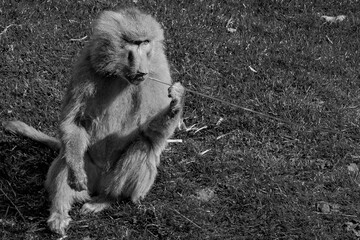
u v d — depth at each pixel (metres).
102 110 7.32
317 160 8.63
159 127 7.24
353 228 7.46
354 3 12.58
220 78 10.13
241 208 7.72
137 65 6.97
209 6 11.98
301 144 8.89
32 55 10.20
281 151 8.79
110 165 7.60
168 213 7.55
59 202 7.36
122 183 7.56
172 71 10.16
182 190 7.97
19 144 8.63
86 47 7.32
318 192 8.00
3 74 9.85
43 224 7.47
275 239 7.27
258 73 10.28
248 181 8.13
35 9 11.23
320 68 10.57
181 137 8.99
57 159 7.39
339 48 11.14
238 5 12.20
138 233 7.34
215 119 9.29
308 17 12.02
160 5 11.75
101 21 7.15
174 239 7.25
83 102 7.23
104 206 7.66
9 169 8.23
